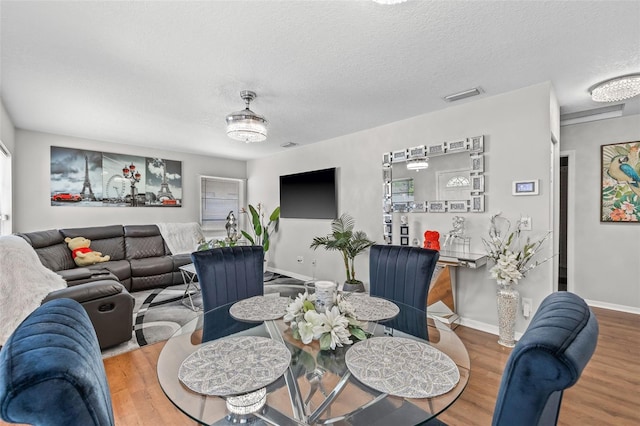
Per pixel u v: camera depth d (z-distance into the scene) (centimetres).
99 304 234
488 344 250
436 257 190
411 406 93
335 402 99
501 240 259
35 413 47
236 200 607
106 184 451
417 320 152
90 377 56
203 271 191
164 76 231
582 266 351
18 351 55
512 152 262
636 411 168
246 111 258
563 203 441
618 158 329
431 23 167
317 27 171
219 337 132
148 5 152
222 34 177
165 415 169
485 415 165
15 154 376
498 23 167
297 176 483
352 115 324
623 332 271
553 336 62
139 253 452
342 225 402
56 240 374
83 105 294
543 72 227
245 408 96
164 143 462
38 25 167
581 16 160
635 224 321
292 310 130
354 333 124
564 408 171
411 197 333
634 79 227
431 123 316
